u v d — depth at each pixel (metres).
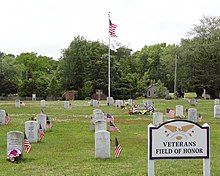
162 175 11.26
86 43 95.19
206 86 78.69
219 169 11.95
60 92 91.56
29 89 90.38
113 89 87.00
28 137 18.64
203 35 79.44
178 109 33.47
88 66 89.06
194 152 9.37
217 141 18.98
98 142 14.26
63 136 21.28
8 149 14.17
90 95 85.94
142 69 128.62
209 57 77.12
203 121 30.42
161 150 9.30
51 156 14.80
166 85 120.81
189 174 11.34
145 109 38.16
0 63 92.25
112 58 90.31
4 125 27.20
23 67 121.50
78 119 32.28
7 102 65.88
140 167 12.47
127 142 18.78
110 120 25.75
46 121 24.39
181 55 78.69
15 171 12.07
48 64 152.62
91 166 12.73
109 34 52.72
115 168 12.35
